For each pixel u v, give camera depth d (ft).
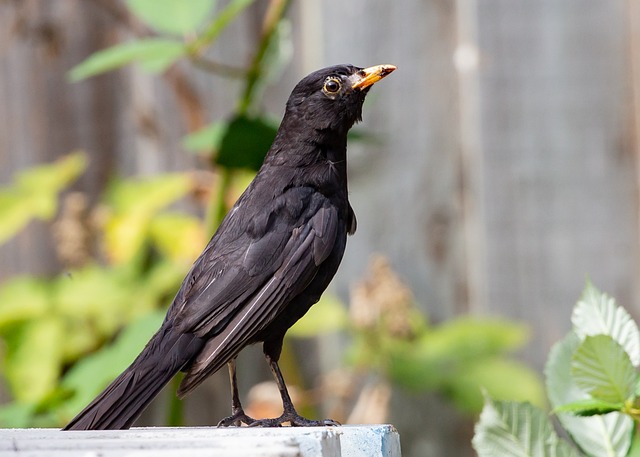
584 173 36.01
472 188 36.47
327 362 36.94
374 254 36.81
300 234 26.07
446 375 33.68
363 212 36.86
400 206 36.76
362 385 35.81
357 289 33.73
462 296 36.60
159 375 23.88
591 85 35.96
